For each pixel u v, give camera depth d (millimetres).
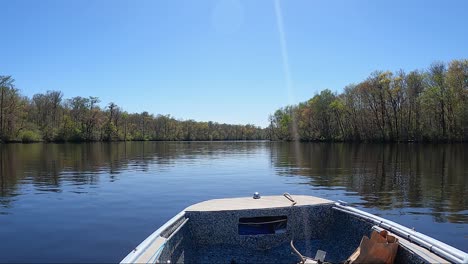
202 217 6117
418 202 14008
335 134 87188
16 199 14438
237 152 53719
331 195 15555
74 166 29375
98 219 10992
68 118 92375
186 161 35438
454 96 56906
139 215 11531
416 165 28875
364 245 5051
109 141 107250
